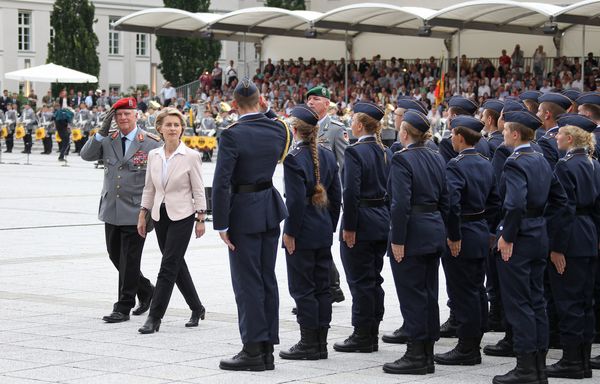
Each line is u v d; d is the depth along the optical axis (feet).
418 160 34.78
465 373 34.76
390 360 36.45
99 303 45.55
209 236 69.77
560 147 35.78
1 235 68.54
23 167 136.56
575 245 34.65
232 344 37.93
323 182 37.37
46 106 168.35
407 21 160.97
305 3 210.59
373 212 37.83
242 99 34.91
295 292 36.52
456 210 35.73
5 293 47.67
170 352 36.47
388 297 48.32
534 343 32.94
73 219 78.07
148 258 59.21
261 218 34.58
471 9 141.90
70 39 213.66
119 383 31.96
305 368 34.88
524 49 168.35
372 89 170.71
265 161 34.86
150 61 256.93
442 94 151.33
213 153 167.43
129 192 42.45
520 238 33.40
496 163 39.83
